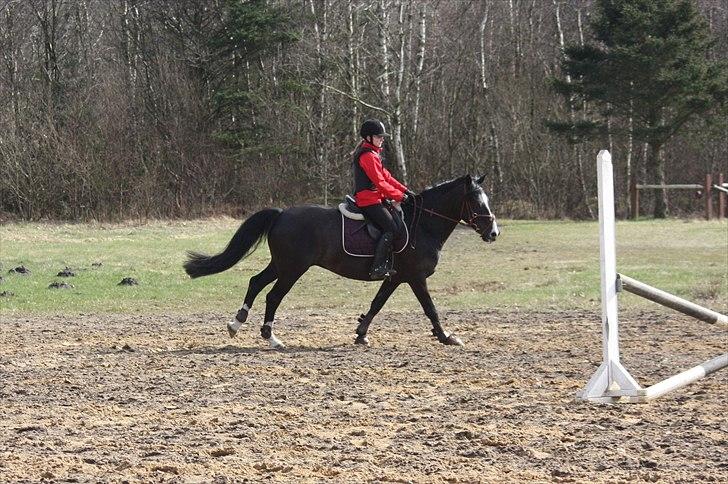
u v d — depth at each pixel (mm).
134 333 14500
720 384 9602
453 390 9516
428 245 12750
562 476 6426
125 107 45406
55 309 17922
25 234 32875
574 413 8336
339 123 47312
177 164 45250
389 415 8359
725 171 50781
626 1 42250
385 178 12453
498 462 6793
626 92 42469
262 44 46938
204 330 14828
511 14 52000
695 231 33031
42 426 8023
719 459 6785
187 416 8422
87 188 41312
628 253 26391
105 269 23547
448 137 49125
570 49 43594
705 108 41469
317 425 7996
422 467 6668
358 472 6531
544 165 48438
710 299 17172
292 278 12625
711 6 55031
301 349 12641
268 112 46969
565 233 33656
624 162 51469
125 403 9047
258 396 9297
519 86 49750
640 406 8562
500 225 38281
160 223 39469
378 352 12266
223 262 12664
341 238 12484
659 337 13195
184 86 46812
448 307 17594
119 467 6703
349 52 43906
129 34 49875
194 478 6430
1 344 13289
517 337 13500
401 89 48031
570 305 17203
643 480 6324
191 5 48188
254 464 6762
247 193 46312
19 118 43156
